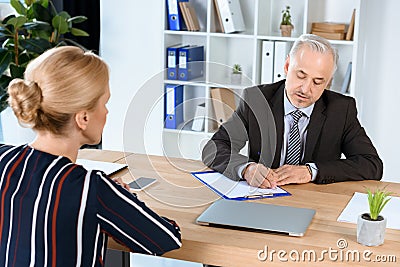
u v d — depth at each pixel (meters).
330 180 2.49
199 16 4.55
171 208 2.16
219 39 4.43
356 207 2.20
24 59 4.25
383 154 4.34
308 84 2.63
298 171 2.48
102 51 4.70
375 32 4.19
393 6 4.12
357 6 3.90
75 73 1.56
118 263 2.42
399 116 4.25
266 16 4.33
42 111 1.58
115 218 1.60
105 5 4.63
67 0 4.76
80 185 1.56
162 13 4.36
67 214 1.54
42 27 4.16
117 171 2.59
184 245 1.89
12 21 4.05
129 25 4.59
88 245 1.56
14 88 1.56
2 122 4.87
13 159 1.63
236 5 4.36
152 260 3.59
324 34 4.12
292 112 2.76
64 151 1.64
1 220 1.59
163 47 4.40
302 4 4.31
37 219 1.54
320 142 2.77
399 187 2.46
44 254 1.54
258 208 2.14
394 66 4.19
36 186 1.56
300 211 2.12
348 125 2.80
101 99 1.62
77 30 4.34
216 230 1.97
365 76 4.28
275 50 4.20
